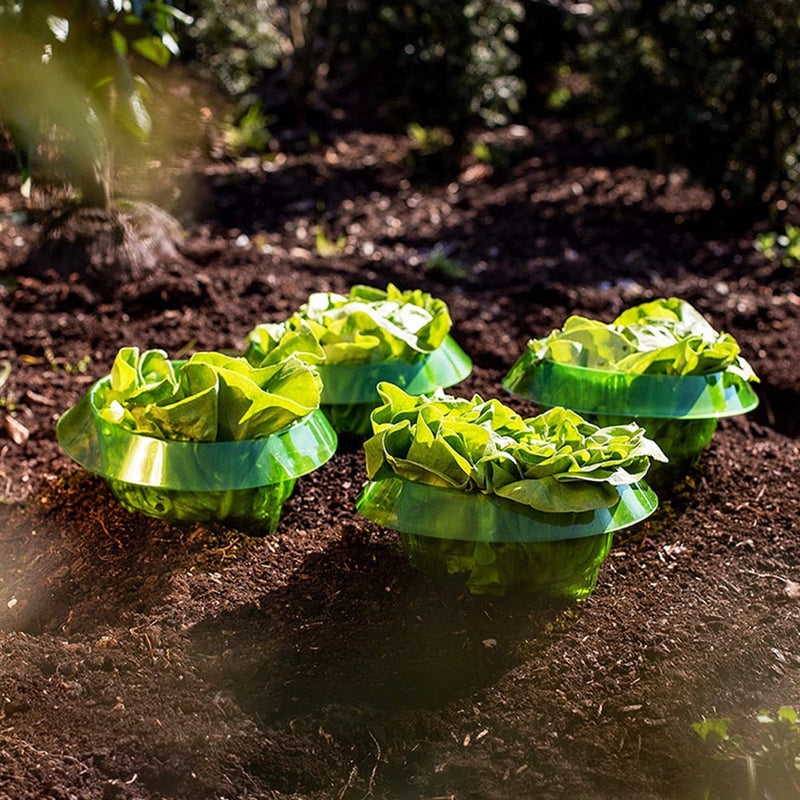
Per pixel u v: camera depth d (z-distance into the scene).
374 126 4.05
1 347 2.17
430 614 1.63
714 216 3.00
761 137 2.91
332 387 1.82
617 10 3.07
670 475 1.86
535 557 1.60
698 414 1.76
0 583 1.71
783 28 2.78
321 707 1.55
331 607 1.65
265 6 4.08
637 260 2.69
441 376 1.86
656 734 1.52
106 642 1.60
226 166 3.41
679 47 2.86
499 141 3.88
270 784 1.49
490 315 2.32
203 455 1.65
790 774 1.48
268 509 1.73
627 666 1.58
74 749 1.50
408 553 1.67
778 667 1.58
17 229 2.60
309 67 4.03
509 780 1.49
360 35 3.49
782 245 2.79
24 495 1.85
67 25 1.97
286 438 1.68
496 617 1.62
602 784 1.49
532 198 3.23
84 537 1.75
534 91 4.41
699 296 2.41
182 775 1.49
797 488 1.87
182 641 1.60
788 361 2.19
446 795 1.48
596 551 1.62
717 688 1.56
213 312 2.26
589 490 1.57
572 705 1.54
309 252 2.72
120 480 1.66
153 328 2.23
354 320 1.82
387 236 2.88
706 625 1.63
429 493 1.58
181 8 3.31
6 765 1.48
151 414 1.64
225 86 3.53
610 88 3.00
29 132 2.00
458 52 3.37
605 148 3.82
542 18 4.26
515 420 1.60
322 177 3.39
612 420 1.79
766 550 1.75
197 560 1.69
